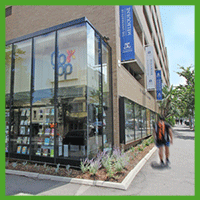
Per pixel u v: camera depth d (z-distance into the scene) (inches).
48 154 280.5
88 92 273.9
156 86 933.2
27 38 327.3
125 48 371.6
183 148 435.8
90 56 286.2
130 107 401.7
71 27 290.8
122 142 340.8
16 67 338.3
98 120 292.4
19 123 321.1
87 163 245.6
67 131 277.1
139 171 244.7
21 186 195.9
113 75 347.9
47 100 302.0
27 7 461.7
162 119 289.9
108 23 358.6
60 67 296.0
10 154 307.6
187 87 839.1
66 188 189.3
